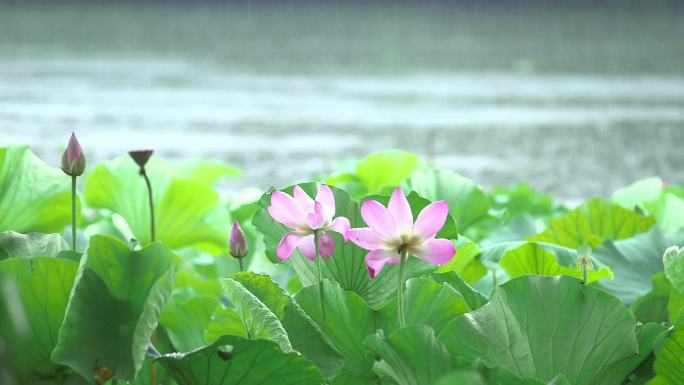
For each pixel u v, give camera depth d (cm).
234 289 649
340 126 3956
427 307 667
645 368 659
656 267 743
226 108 4500
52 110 4225
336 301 667
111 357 634
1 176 707
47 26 10781
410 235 642
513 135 3728
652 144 3478
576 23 13400
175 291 769
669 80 6200
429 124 4078
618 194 885
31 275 642
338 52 8212
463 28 12212
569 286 652
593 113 4519
